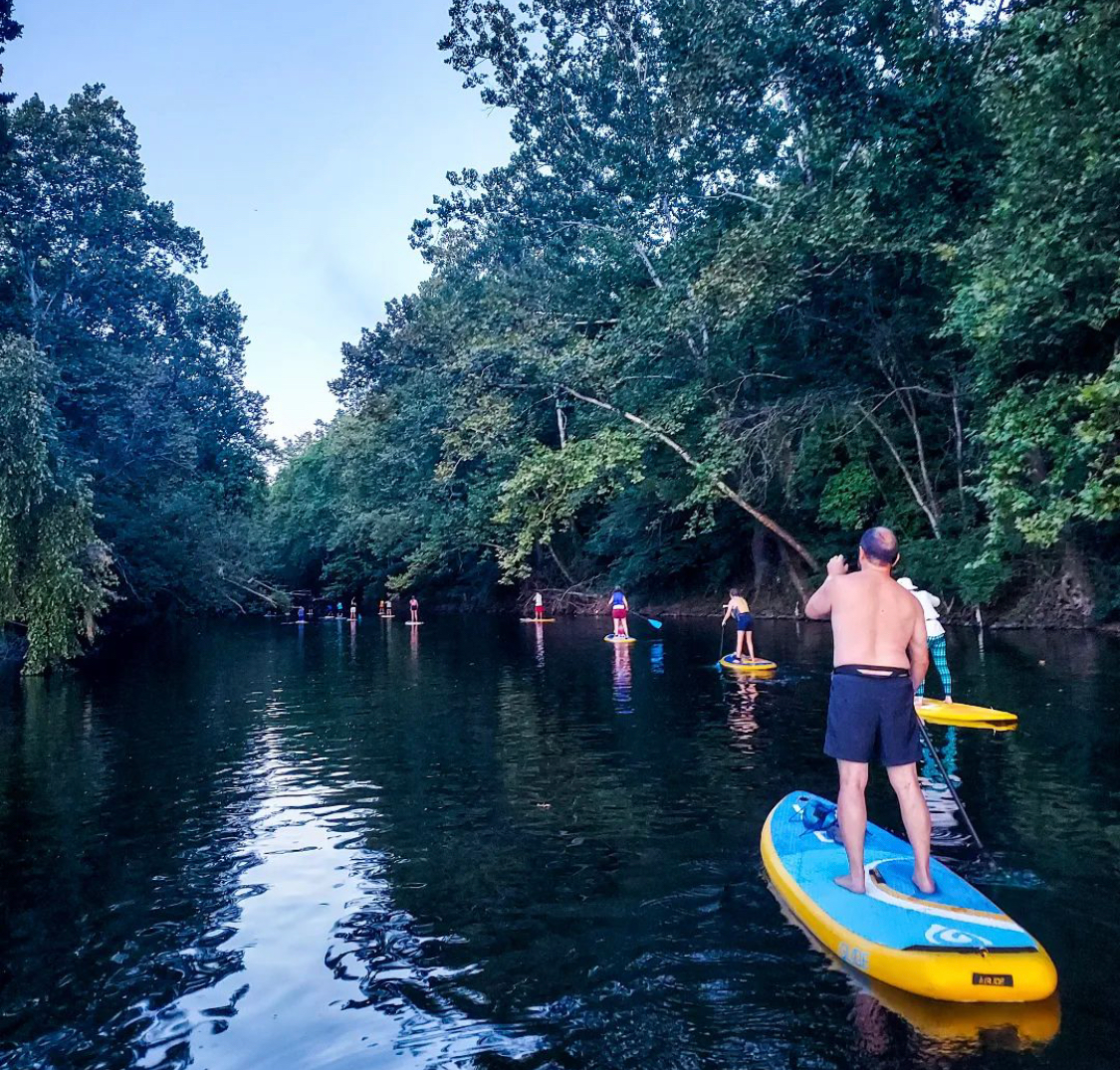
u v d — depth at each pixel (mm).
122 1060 3365
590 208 28188
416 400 35500
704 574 31609
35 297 28703
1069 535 18500
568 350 25188
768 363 24688
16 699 14211
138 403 30375
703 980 3773
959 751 7625
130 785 7875
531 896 4832
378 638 26766
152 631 33750
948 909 4016
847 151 20500
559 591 36656
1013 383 14297
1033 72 11945
